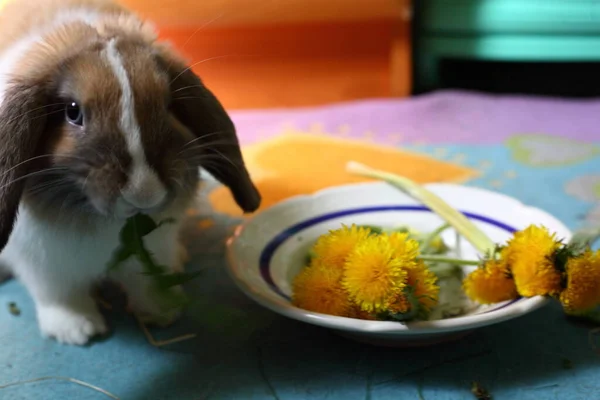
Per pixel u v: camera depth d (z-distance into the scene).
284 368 0.51
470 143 0.85
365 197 0.62
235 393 0.49
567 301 0.48
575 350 0.51
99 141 0.46
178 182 0.47
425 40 1.09
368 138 0.87
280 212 0.60
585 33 1.03
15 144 0.47
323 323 0.47
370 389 0.49
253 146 0.85
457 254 0.58
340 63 1.07
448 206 0.58
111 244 0.52
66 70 0.48
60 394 0.50
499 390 0.49
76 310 0.56
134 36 0.52
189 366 0.52
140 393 0.50
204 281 0.60
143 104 0.47
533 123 0.90
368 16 1.04
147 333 0.55
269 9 1.03
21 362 0.53
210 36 1.04
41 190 0.49
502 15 1.04
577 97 1.13
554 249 0.49
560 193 0.72
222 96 1.08
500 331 0.53
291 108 1.08
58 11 0.56
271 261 0.56
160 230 0.53
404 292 0.47
